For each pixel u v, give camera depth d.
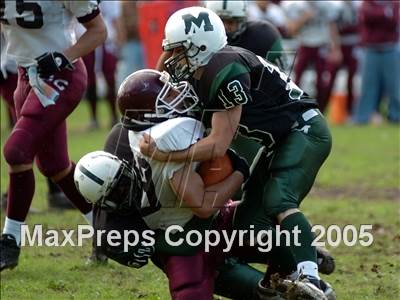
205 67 14.43
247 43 20.00
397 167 31.06
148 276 18.27
